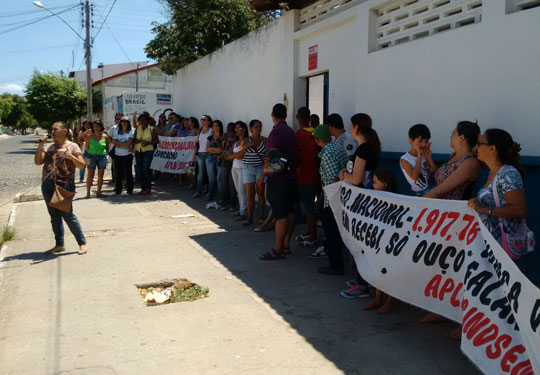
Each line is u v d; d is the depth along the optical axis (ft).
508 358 9.53
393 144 19.89
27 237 24.20
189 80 47.14
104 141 36.17
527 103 14.10
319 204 21.97
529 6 14.61
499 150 11.22
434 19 18.49
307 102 28.12
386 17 20.59
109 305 15.14
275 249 20.11
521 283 9.16
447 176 12.98
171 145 39.14
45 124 119.14
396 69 19.48
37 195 36.52
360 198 14.73
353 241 14.92
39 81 113.60
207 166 33.81
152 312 14.60
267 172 19.35
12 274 18.22
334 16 23.52
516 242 11.18
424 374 11.03
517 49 14.33
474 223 11.20
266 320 13.99
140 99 59.67
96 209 31.68
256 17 53.21
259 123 25.41
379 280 13.43
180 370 11.15
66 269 18.83
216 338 12.81
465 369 11.22
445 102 17.08
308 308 14.93
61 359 11.69
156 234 24.64
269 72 30.63
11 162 78.18
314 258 20.25
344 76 23.56
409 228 12.71
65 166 20.24
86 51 81.92
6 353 12.00
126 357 11.78
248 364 11.42
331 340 12.72
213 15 47.44
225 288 16.71
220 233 24.81
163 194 37.78
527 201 14.17
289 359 11.68
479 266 10.64
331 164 17.46
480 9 16.16
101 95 120.57
